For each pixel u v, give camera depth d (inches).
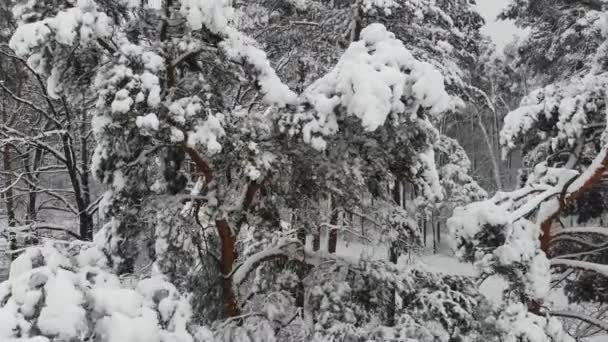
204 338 132.0
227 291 226.2
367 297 223.6
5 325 97.4
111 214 208.8
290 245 242.2
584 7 553.9
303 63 392.5
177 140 168.6
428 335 190.5
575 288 338.6
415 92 181.5
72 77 189.2
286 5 389.4
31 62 180.7
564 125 291.9
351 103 175.2
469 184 471.8
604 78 300.7
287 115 189.5
